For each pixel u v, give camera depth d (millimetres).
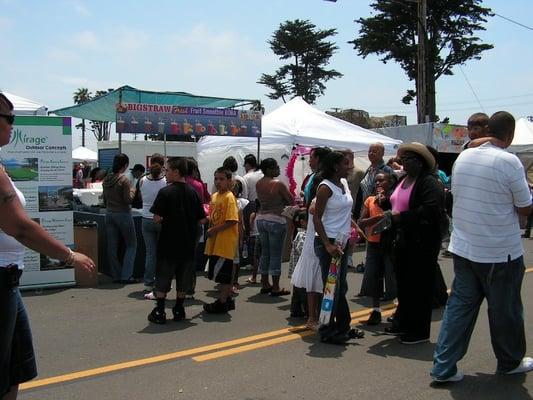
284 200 7711
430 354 5188
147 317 6508
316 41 59688
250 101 13930
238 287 8320
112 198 8414
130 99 13133
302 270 5816
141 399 4121
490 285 4348
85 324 6184
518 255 4352
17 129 7613
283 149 14594
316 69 60750
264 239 7820
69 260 2906
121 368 4781
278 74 61250
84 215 9852
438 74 40188
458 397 4152
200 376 4594
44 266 7949
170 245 6227
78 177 22953
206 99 13445
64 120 7871
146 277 7863
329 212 5438
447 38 39750
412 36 40250
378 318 6301
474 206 4309
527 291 7836
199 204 6457
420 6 20188
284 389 4312
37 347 5344
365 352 5250
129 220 8445
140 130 10773
